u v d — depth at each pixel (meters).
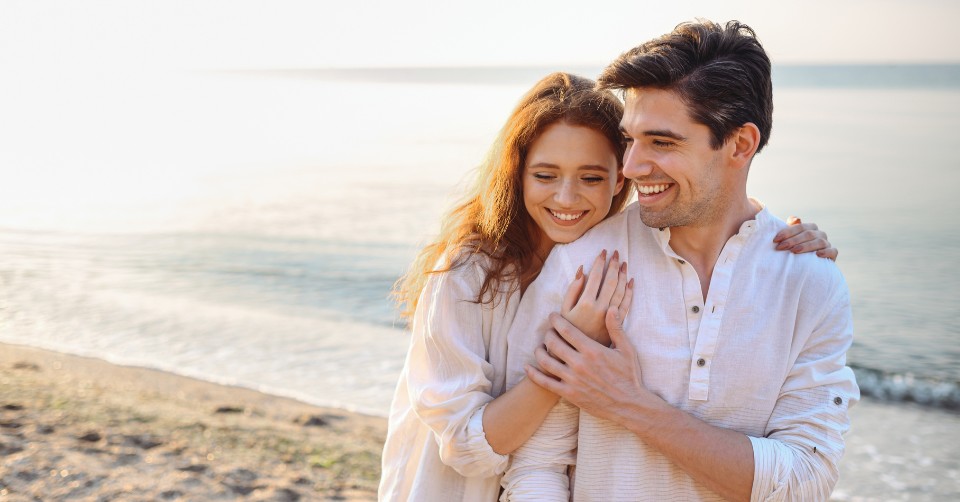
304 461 5.77
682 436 1.90
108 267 13.83
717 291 1.98
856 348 10.20
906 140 33.38
